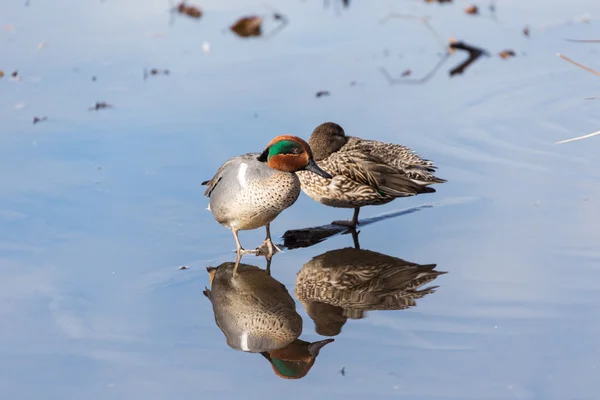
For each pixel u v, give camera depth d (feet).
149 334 29.86
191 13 65.26
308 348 28.40
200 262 35.47
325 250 36.63
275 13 65.26
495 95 51.72
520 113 49.26
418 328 29.25
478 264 33.76
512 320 29.27
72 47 58.65
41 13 65.00
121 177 42.19
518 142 45.65
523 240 35.40
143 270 34.63
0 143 45.50
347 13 65.82
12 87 52.44
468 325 29.19
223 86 52.37
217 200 35.65
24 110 49.34
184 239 37.27
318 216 40.81
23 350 28.81
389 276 33.71
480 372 26.37
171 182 41.73
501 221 37.42
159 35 61.05
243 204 34.68
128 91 51.88
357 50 58.23
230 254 36.35
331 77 53.67
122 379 26.96
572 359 26.73
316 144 40.60
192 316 31.14
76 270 34.47
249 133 45.78
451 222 37.83
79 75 54.34
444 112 49.34
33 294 32.58
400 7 67.26
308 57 57.00
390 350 27.96
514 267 33.17
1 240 36.68
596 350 27.14
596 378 25.71
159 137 45.91
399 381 26.12
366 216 40.29
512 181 41.27
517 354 27.22
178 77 53.88
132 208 39.58
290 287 33.27
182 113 48.70
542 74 54.70
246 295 32.71
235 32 61.57
